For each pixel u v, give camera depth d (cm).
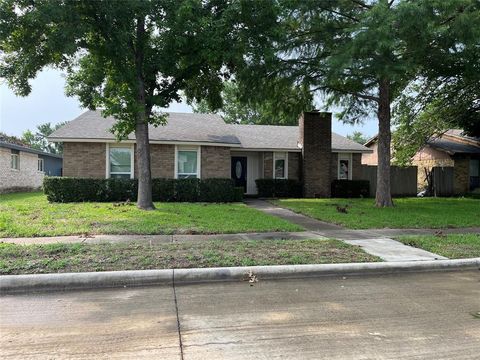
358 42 1079
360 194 2080
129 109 1194
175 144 1770
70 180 1561
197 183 1661
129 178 1645
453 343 378
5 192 2264
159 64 1259
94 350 356
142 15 1145
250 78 1420
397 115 1864
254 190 2150
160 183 1641
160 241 813
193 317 440
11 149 2355
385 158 1552
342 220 1149
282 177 2102
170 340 378
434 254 735
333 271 632
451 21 1181
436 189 2300
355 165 2195
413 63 1195
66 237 855
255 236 898
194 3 1116
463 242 838
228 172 1839
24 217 1095
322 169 2016
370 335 395
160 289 549
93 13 1140
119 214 1164
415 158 2719
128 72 1197
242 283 580
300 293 534
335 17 1320
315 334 396
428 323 429
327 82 1294
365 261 668
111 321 427
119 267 594
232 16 1166
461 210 1412
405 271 659
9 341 374
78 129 1738
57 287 545
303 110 1703
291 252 707
